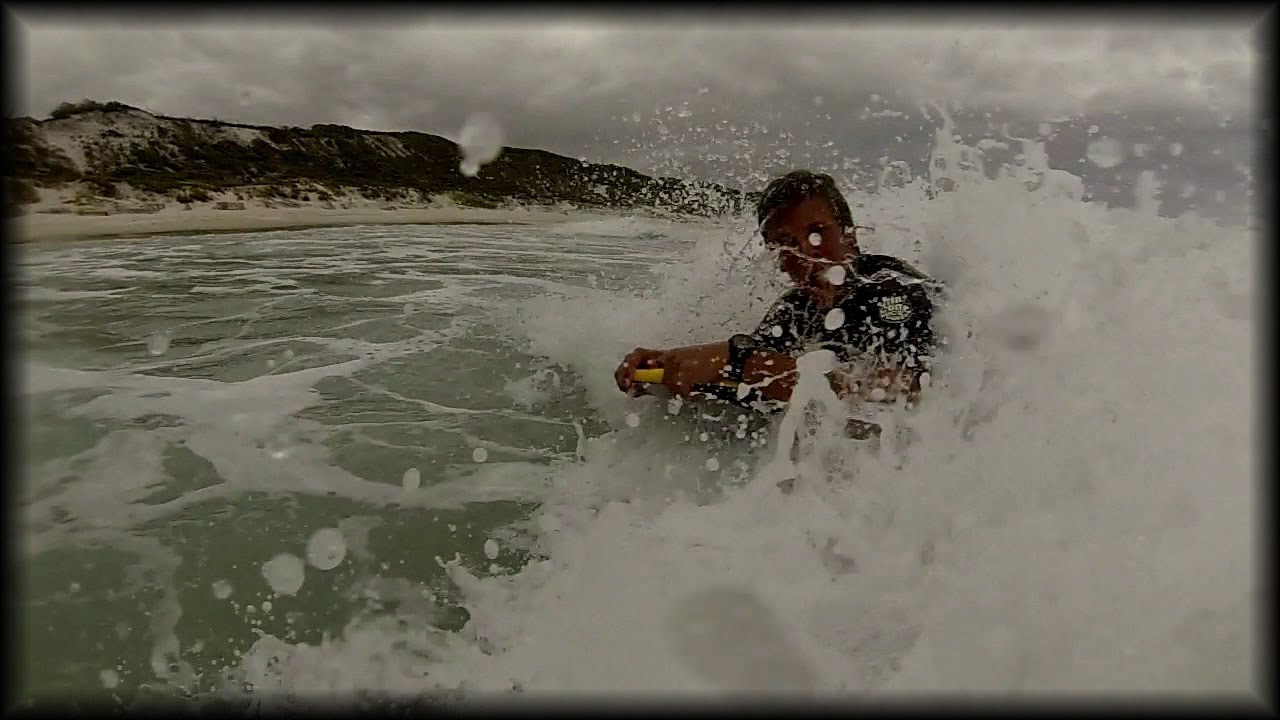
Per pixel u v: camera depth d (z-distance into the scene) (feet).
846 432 5.12
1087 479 3.93
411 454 5.75
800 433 5.19
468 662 3.54
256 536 4.54
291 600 3.97
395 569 4.26
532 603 3.91
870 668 3.09
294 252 20.01
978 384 5.06
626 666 3.26
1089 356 5.01
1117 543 3.41
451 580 4.17
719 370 5.90
